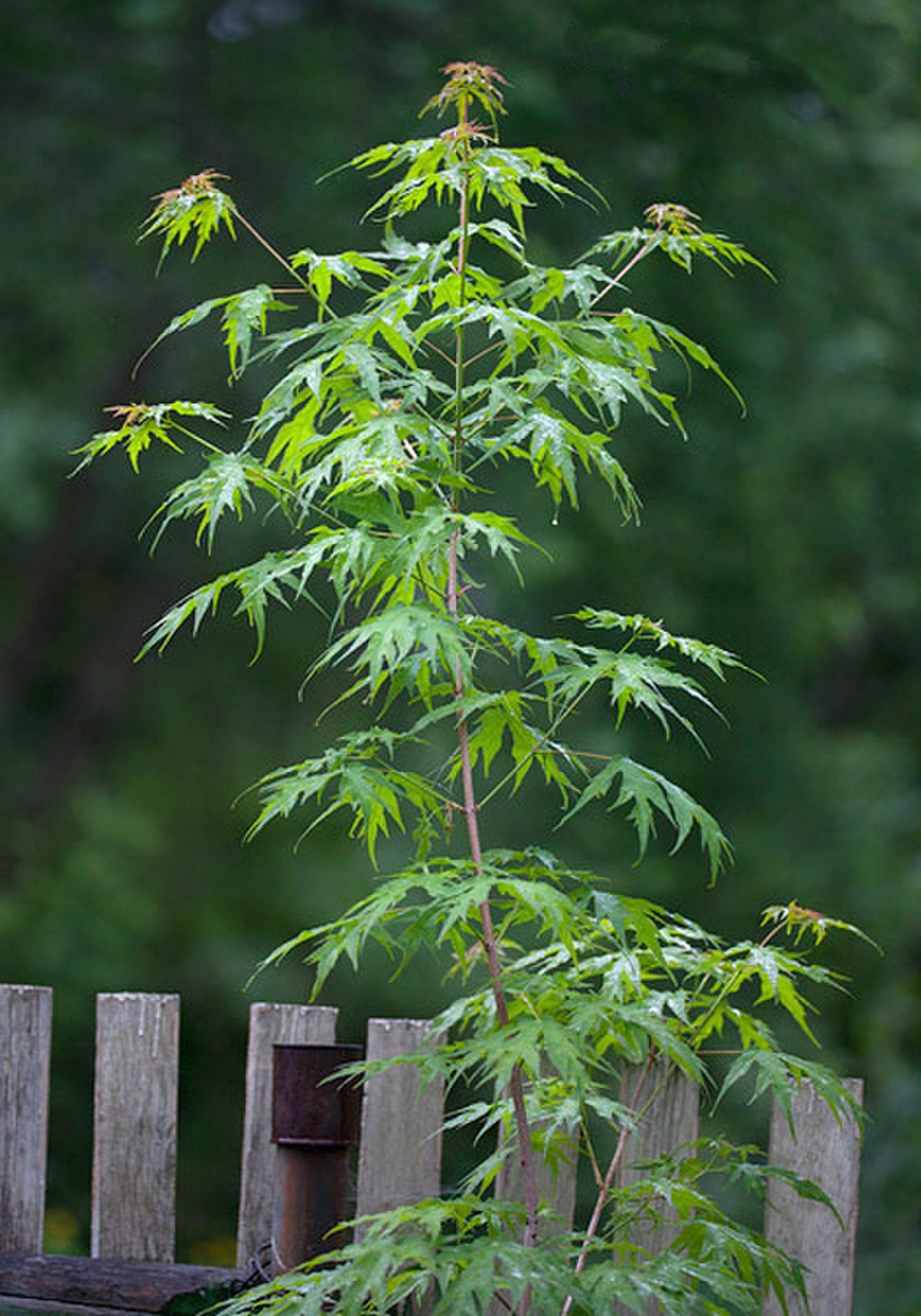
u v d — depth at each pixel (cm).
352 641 401
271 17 1409
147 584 1494
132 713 1510
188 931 1433
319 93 1393
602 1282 397
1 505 1311
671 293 1323
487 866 406
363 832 445
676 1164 460
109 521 1434
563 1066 390
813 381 1422
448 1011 452
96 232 1389
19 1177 543
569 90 1286
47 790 1484
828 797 1518
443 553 441
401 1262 391
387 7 1351
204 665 1502
